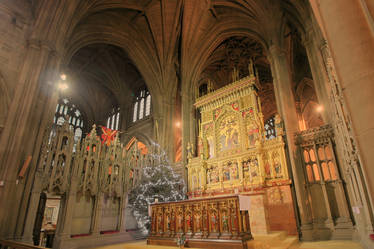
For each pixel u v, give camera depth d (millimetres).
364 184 7785
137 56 23188
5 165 10562
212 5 19875
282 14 16844
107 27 20547
